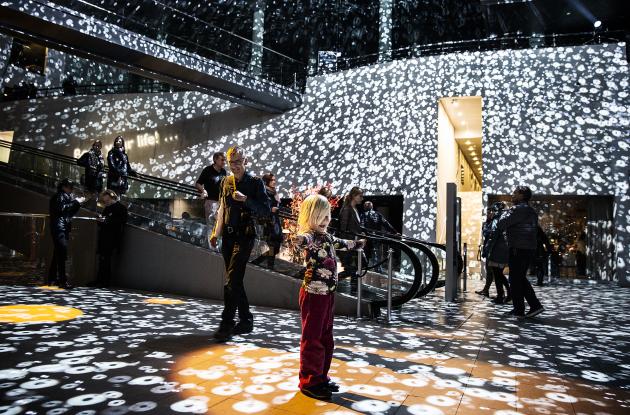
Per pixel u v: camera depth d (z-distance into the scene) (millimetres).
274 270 5332
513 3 12383
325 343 2277
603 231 10891
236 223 3369
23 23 8328
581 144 10297
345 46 17734
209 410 1932
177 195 7109
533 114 10633
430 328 4074
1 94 14562
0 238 6168
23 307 4250
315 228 2377
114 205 6293
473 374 2617
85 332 3326
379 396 2189
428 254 5137
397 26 16672
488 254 6039
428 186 11055
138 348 2918
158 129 13867
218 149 13188
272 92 12000
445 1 15148
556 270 11258
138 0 9711
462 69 11195
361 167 11703
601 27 13156
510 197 11000
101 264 6227
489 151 10773
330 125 12203
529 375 2635
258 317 4312
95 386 2178
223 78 11062
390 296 4406
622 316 5180
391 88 11727
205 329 3611
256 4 15359
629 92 10117
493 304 5895
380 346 3254
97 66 17219
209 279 5738
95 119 14391
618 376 2682
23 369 2400
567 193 10273
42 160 8727
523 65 10836
